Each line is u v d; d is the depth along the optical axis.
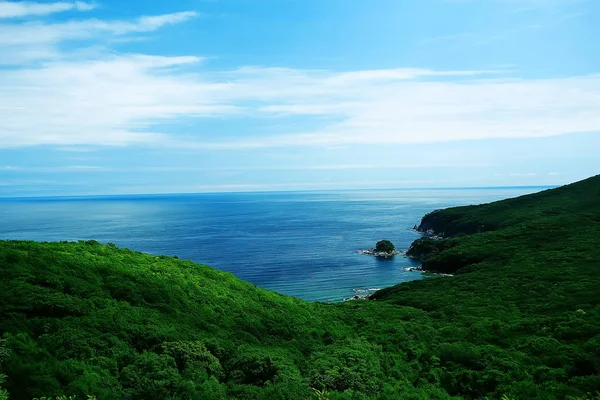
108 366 24.67
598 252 73.38
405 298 64.06
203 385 24.58
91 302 32.50
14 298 29.47
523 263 74.81
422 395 27.12
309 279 101.25
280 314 44.91
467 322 44.22
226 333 34.97
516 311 48.22
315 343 37.78
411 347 36.25
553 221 107.50
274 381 27.16
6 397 18.92
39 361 23.38
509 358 31.78
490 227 130.88
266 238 178.50
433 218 178.00
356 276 104.19
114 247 52.28
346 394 25.23
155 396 22.84
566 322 38.56
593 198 136.25
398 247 147.88
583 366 28.81
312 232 199.62
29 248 41.12
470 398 28.09
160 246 154.12
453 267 96.12
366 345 36.53
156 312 34.91
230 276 55.19
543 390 26.66
